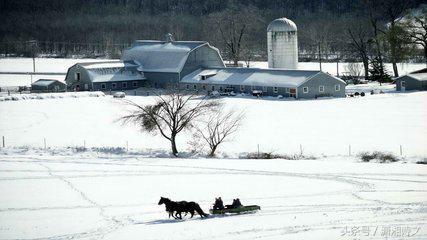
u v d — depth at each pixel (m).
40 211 40.47
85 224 37.28
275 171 51.41
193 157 60.06
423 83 115.19
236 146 66.44
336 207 39.19
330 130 74.75
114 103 105.12
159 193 44.84
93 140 71.75
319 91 112.56
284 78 114.56
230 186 46.50
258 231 34.25
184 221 37.22
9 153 62.22
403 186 44.66
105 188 46.56
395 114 85.50
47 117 90.38
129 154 61.62
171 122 71.62
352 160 57.34
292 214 37.81
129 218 38.44
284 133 73.50
